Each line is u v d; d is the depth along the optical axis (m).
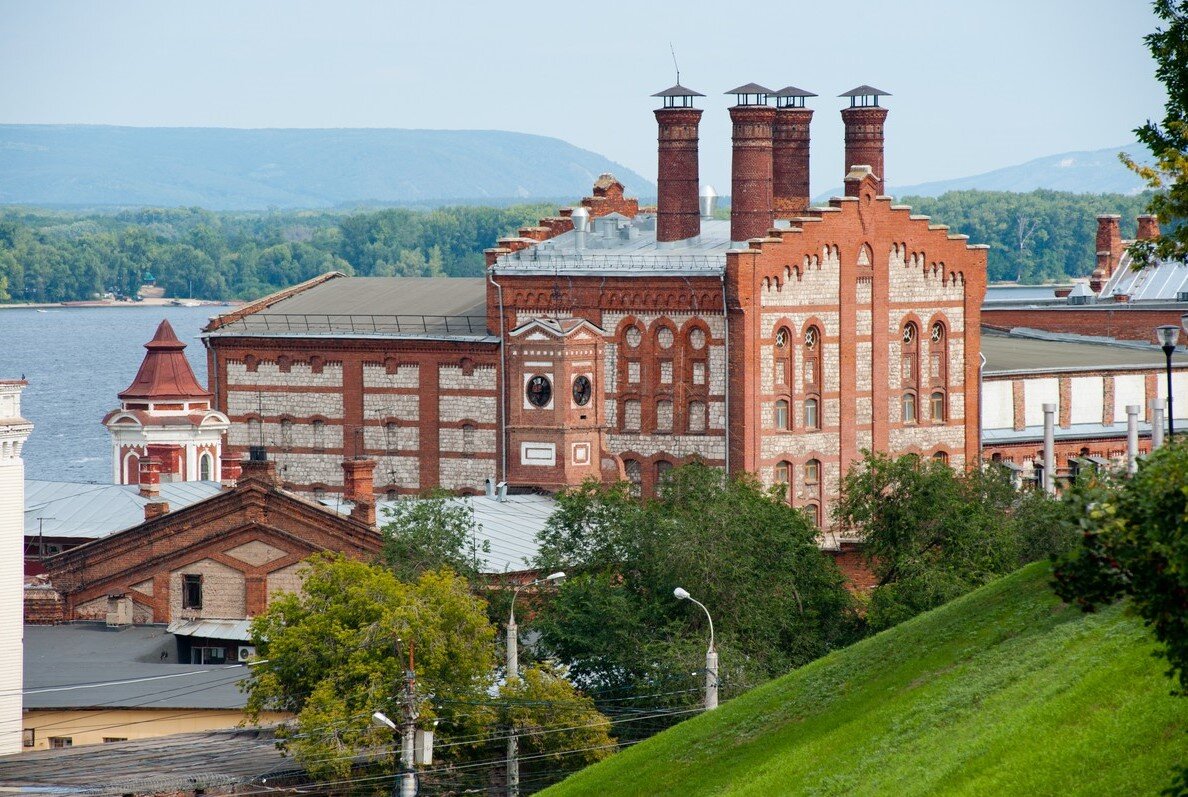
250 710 172.75
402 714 164.50
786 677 148.12
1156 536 92.00
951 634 136.25
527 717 169.88
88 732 191.12
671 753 141.50
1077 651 122.19
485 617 176.12
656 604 191.50
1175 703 108.06
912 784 114.81
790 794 122.88
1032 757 110.31
